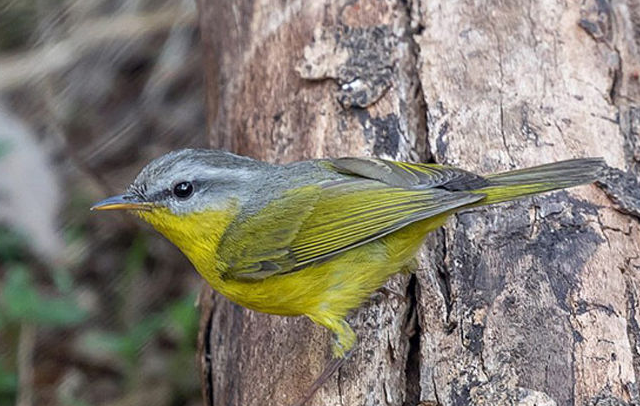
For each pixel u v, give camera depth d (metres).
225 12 14.05
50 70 19.05
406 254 10.34
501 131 11.40
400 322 10.33
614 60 12.14
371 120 11.77
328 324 10.39
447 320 9.98
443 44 12.16
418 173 10.24
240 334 11.42
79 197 17.94
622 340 9.46
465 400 9.26
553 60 12.01
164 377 15.76
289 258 10.36
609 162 11.09
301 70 12.27
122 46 19.42
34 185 17.69
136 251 17.03
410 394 9.85
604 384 9.12
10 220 17.36
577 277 10.02
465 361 9.53
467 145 11.34
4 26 19.30
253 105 12.80
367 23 12.50
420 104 11.87
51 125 18.69
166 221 10.73
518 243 10.41
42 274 17.17
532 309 9.78
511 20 12.34
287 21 12.98
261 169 10.92
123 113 19.09
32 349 15.88
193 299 15.68
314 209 10.40
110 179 18.34
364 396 9.87
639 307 9.86
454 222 10.77
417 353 10.11
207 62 14.80
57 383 15.84
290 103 12.38
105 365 16.11
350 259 10.31
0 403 15.34
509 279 10.10
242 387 10.77
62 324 15.83
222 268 10.67
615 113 11.59
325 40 12.45
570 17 12.40
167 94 19.22
